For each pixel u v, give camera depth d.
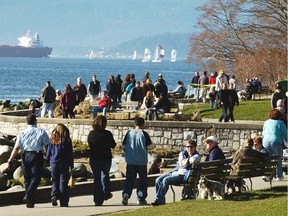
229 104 82.62
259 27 150.00
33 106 94.88
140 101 90.25
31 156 42.50
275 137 50.16
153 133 76.44
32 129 42.84
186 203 41.16
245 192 45.03
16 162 52.66
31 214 40.62
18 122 83.81
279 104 60.12
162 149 74.31
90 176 53.22
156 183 42.78
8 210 41.94
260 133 75.62
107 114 83.00
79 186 48.09
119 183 50.41
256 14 150.88
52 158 42.97
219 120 83.31
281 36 145.38
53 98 88.31
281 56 134.12
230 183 45.12
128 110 88.06
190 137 76.12
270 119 50.66
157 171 56.81
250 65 136.00
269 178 49.72
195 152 43.12
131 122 76.69
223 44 153.88
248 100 109.25
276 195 43.56
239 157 44.75
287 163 53.91
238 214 36.91
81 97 97.44
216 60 154.38
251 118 88.69
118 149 72.75
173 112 90.31
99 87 99.81
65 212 41.22
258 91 118.06
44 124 82.00
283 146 51.84
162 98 82.00
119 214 39.44
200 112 94.69
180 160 43.25
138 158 43.66
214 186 42.53
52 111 88.44
